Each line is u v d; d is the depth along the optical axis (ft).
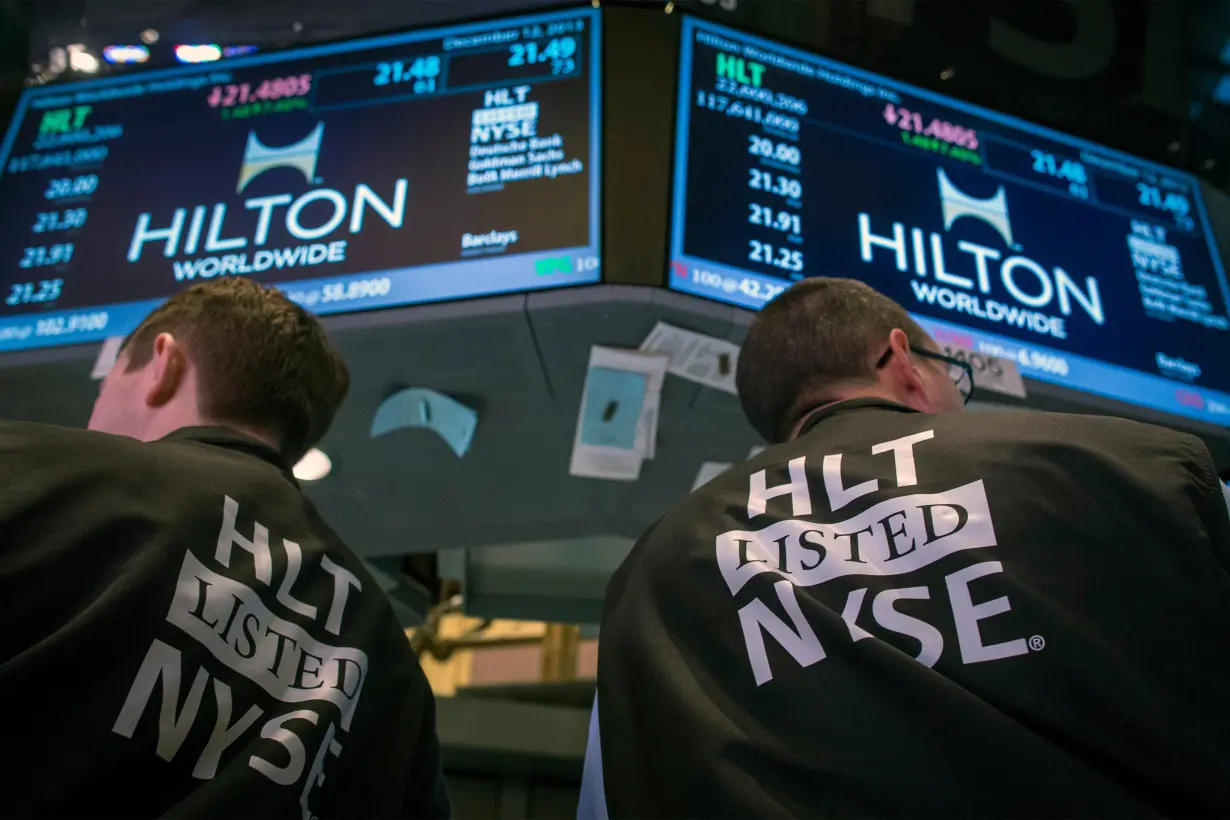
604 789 2.77
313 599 3.33
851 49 8.38
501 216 6.16
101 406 3.96
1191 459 2.68
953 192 7.01
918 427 3.11
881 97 7.28
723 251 6.09
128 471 3.04
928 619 2.56
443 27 7.15
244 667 2.94
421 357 6.26
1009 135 7.52
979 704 2.36
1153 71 8.98
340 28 7.80
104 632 2.61
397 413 6.61
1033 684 2.38
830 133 6.92
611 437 6.18
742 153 6.54
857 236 6.49
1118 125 8.63
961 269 6.66
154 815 2.60
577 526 8.21
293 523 3.46
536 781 7.90
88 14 8.05
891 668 2.45
